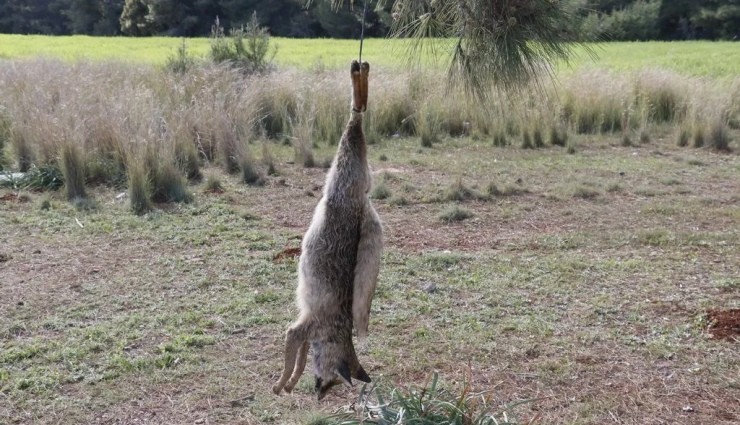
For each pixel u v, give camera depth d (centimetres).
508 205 988
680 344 586
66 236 829
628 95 1587
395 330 608
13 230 845
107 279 710
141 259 764
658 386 529
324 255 292
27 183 1022
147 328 610
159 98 1353
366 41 3416
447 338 594
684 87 1666
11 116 1216
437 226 897
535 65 360
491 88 379
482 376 537
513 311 647
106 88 1333
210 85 1432
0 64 1666
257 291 684
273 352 575
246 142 1173
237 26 3953
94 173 1055
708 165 1253
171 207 946
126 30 4559
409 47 398
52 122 1077
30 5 5331
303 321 303
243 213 917
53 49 3044
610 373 546
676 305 657
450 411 417
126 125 1100
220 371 546
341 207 288
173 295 676
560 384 530
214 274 725
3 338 589
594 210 970
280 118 1432
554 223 912
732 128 1577
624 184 1106
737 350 576
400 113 1497
